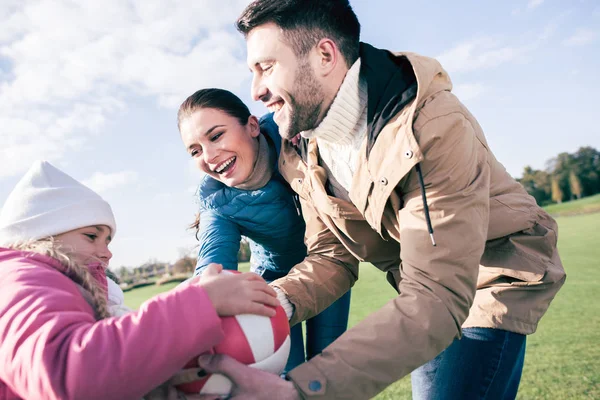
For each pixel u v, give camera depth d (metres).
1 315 0.97
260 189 2.20
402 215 1.38
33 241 1.24
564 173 57.28
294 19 1.36
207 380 1.16
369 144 1.42
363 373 1.18
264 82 1.45
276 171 2.20
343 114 1.47
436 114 1.31
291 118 1.47
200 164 2.10
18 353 0.92
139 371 0.94
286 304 1.68
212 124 1.99
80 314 1.01
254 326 1.20
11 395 1.01
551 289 1.57
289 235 2.37
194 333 1.01
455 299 1.26
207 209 2.30
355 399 1.18
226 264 2.12
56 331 0.92
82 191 1.38
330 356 1.20
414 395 1.64
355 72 1.45
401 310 1.25
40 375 0.88
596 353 3.55
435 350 1.25
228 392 1.17
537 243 1.56
